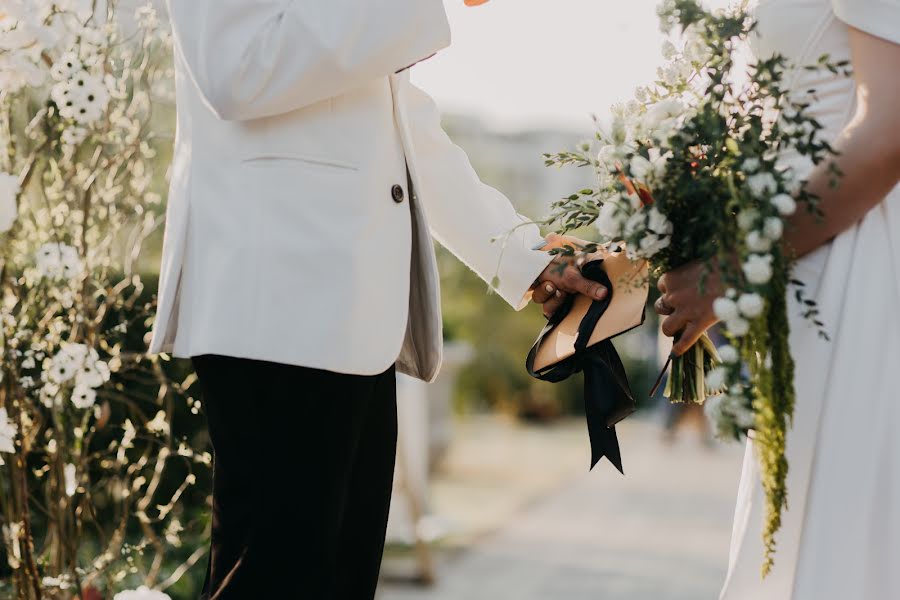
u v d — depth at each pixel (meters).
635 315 1.94
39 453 2.56
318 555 1.69
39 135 2.33
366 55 1.60
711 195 1.58
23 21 2.05
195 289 1.70
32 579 2.13
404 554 5.19
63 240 2.33
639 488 8.01
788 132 1.56
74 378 2.25
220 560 1.70
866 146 1.55
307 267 1.64
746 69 1.75
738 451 10.76
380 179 1.72
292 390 1.66
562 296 2.11
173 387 2.52
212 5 1.61
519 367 14.26
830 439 1.62
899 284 1.62
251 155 1.67
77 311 2.29
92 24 2.23
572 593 4.56
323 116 1.68
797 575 1.62
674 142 1.62
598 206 1.80
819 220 1.58
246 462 1.68
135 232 2.58
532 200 15.75
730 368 1.53
